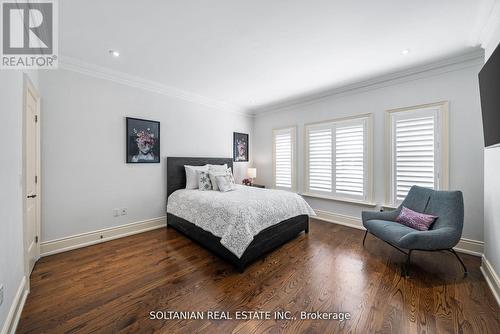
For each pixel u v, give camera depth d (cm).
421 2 166
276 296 175
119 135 306
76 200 270
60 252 256
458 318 149
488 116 172
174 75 311
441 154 268
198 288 186
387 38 216
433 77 273
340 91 361
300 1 165
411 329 140
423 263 229
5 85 132
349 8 173
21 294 158
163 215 359
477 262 229
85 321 148
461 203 216
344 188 362
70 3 164
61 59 252
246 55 251
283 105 454
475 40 218
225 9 174
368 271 213
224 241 221
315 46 231
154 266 225
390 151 311
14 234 145
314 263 232
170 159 360
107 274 209
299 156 432
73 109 265
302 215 318
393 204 309
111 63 273
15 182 149
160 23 192
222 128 454
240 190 347
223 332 139
